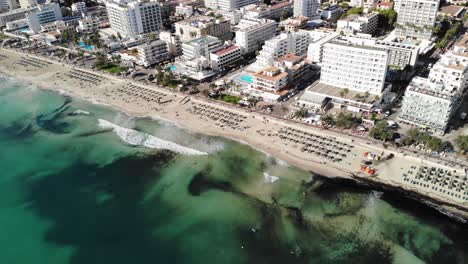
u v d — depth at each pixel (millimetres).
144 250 168625
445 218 170250
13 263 165500
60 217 188625
